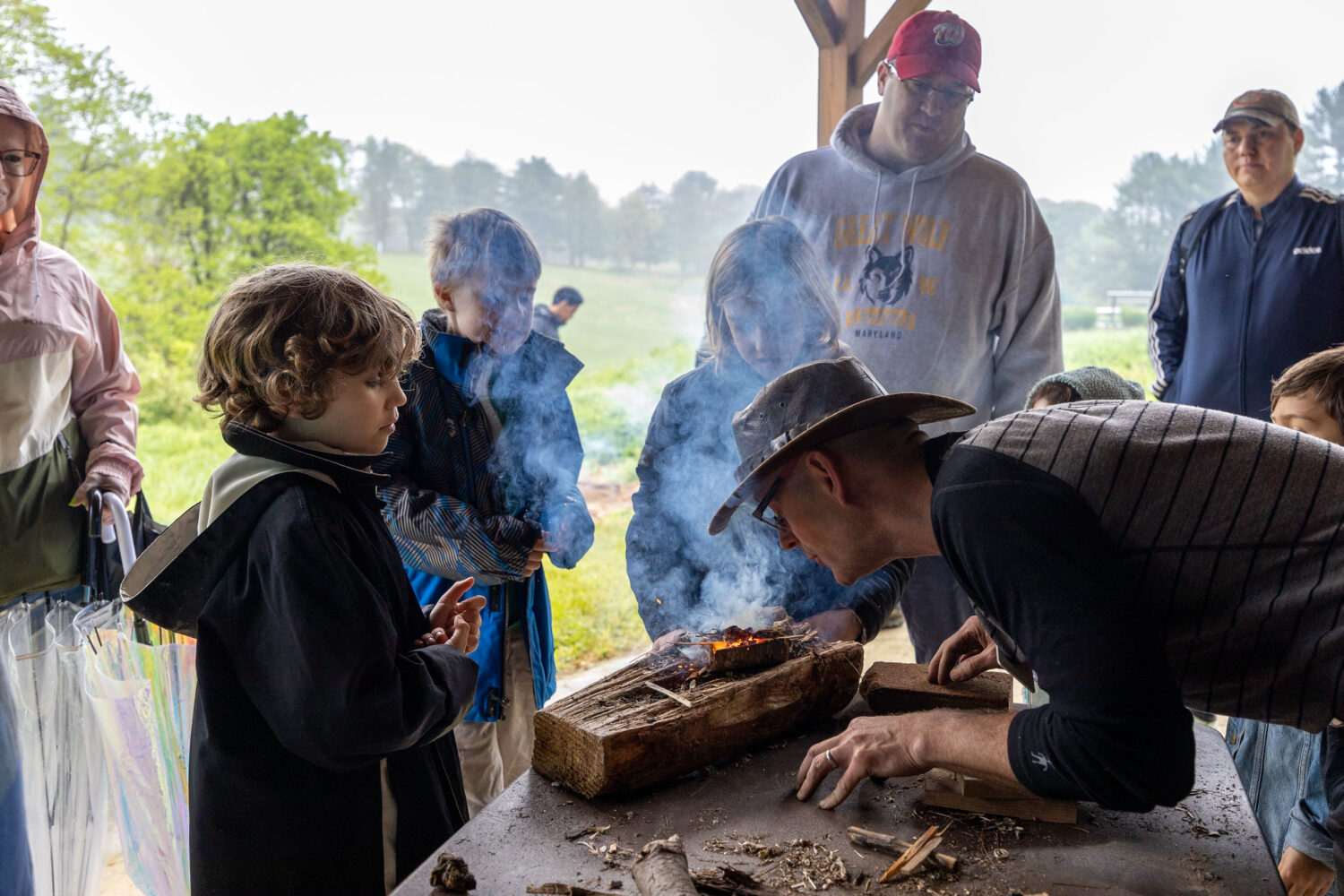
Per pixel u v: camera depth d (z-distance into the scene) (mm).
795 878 1243
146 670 2105
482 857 1298
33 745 2299
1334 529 1147
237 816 1480
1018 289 3250
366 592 1447
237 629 1461
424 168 32688
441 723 1576
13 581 2615
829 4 4648
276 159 13602
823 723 1771
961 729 1340
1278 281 3674
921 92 3035
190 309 12805
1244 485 1164
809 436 1360
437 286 2285
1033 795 1308
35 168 2641
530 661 2463
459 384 2303
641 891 1160
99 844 2420
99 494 2635
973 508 1175
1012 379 3338
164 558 1618
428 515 2182
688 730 1513
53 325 2641
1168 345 4086
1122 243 22922
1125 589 1147
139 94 13141
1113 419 1239
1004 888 1215
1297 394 1845
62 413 2729
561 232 33969
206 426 12125
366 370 1503
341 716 1386
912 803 1448
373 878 1554
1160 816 1396
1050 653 1146
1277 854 1908
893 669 1839
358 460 1565
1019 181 3182
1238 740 2111
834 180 3303
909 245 3172
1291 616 1162
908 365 3178
